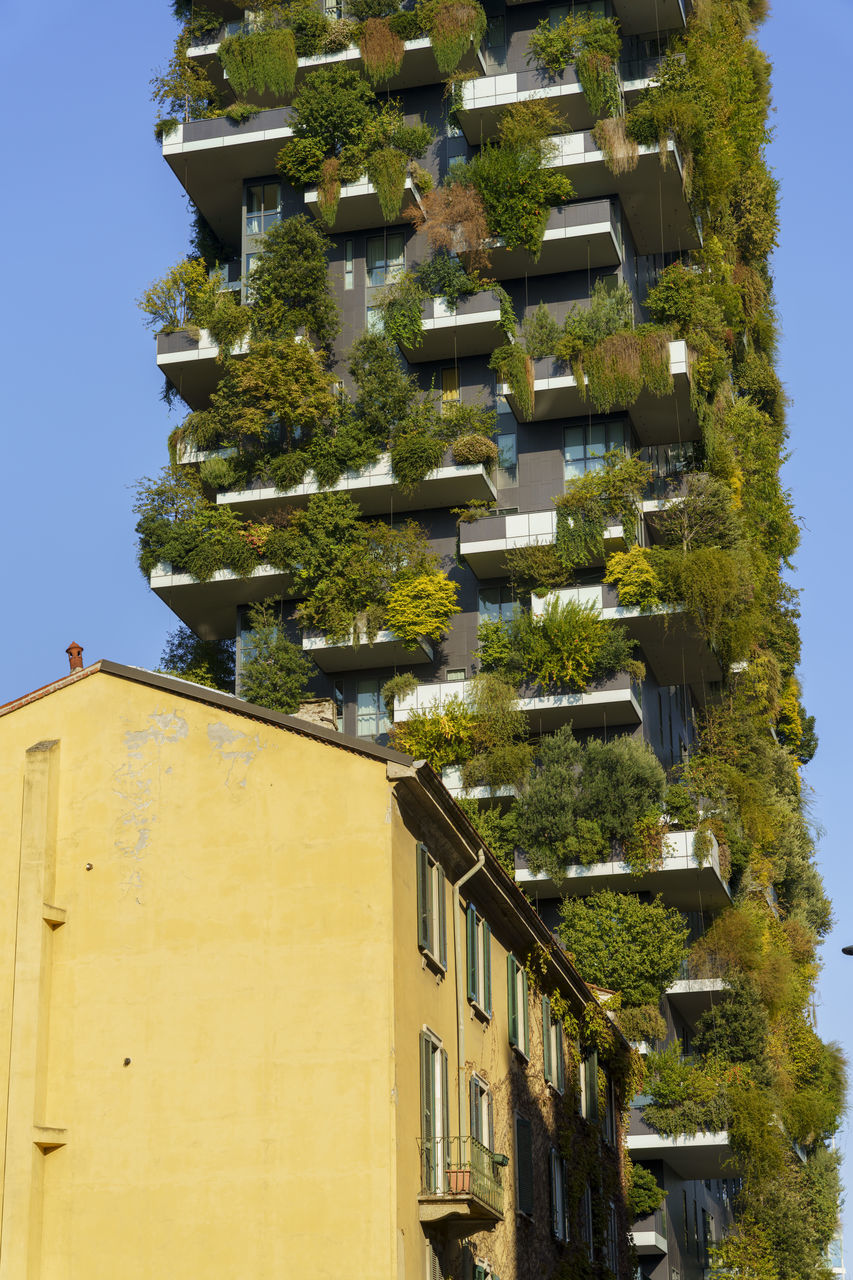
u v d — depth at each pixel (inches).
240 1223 928.3
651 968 1817.2
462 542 2027.6
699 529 2053.4
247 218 2261.3
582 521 1994.3
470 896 1190.9
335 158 2172.7
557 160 2111.2
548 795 1883.6
